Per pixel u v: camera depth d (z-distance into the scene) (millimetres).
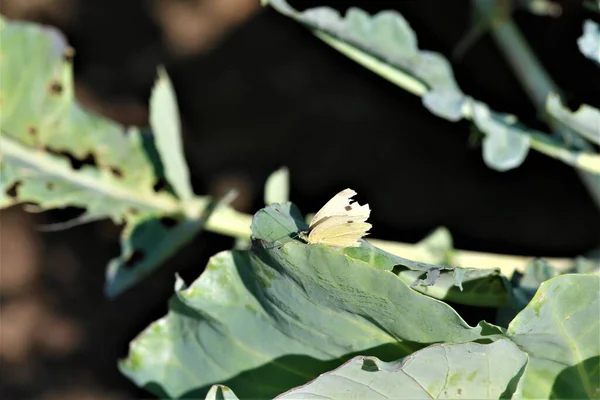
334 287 697
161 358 777
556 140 831
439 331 692
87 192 870
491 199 1592
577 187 1534
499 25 941
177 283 742
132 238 863
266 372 755
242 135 1751
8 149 873
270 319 741
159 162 878
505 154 821
